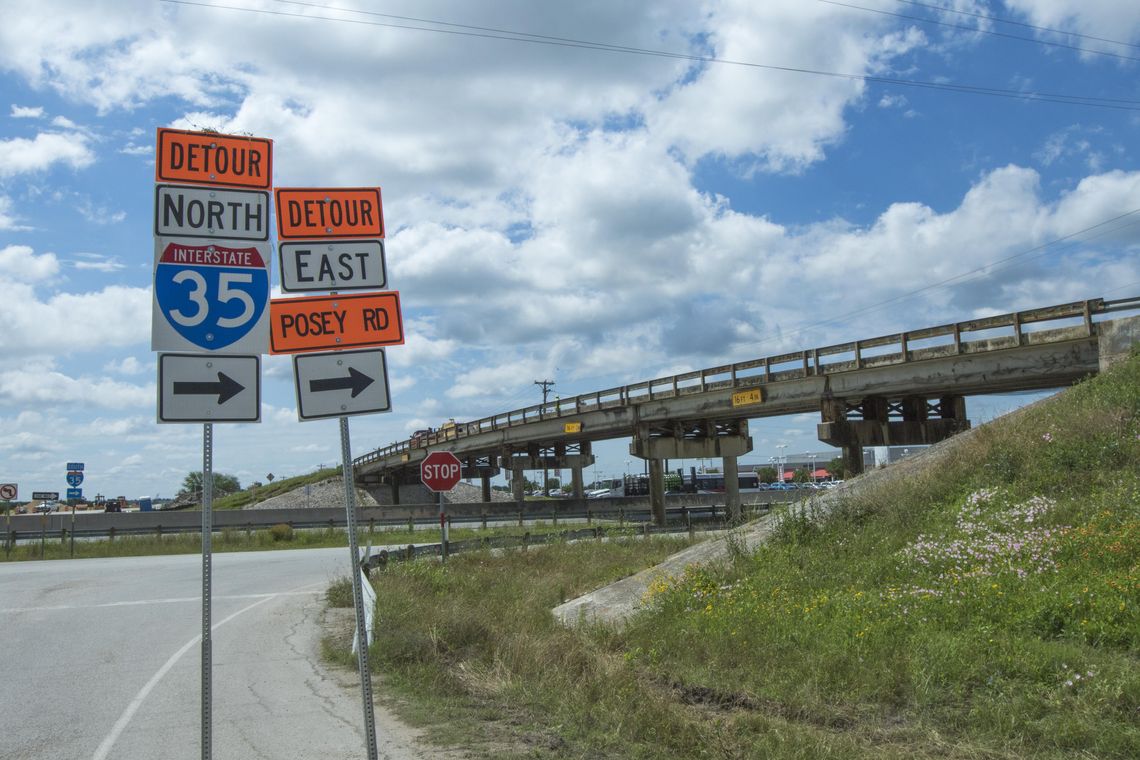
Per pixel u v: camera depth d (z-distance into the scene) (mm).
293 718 7594
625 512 53969
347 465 5867
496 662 9055
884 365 30250
